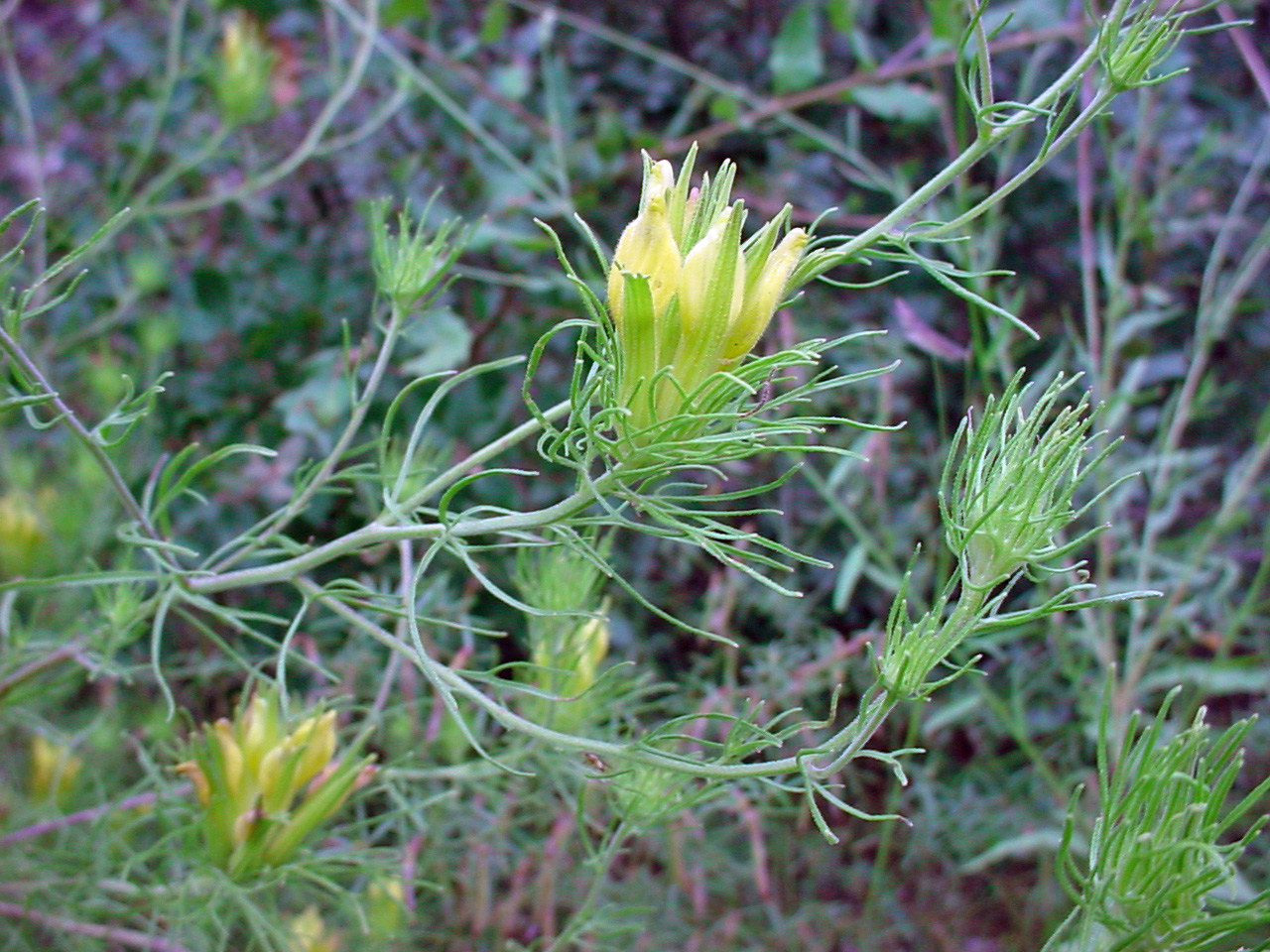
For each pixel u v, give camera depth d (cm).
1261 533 43
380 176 41
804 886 34
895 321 41
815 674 33
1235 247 45
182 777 25
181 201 40
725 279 14
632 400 14
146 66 42
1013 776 37
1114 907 15
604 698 25
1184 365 42
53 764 25
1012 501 14
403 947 26
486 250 39
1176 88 44
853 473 37
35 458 32
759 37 46
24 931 22
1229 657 40
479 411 38
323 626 31
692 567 40
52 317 37
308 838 23
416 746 28
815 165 42
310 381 35
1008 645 39
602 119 40
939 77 40
